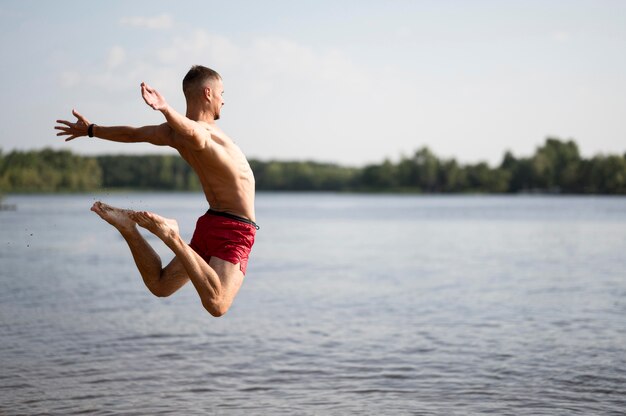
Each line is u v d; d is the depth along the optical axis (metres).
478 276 21.64
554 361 10.23
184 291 18.19
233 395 8.64
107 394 8.67
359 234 45.97
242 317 14.12
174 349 11.12
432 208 105.62
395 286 19.25
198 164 5.20
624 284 19.33
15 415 7.86
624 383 9.04
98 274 22.33
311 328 12.88
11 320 13.70
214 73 5.32
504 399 8.40
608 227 52.75
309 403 8.33
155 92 4.49
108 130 5.33
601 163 173.75
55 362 10.23
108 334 12.30
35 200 149.88
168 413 7.97
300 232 48.28
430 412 7.96
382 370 9.79
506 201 150.62
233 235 5.24
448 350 10.99
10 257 28.97
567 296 16.98
